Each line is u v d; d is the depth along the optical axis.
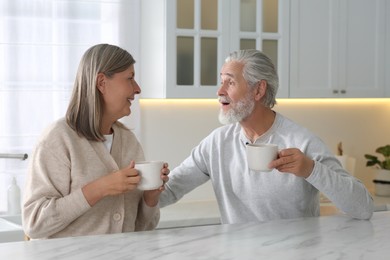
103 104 2.01
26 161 3.50
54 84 3.53
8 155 3.24
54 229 1.86
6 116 3.47
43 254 1.60
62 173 1.92
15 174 3.48
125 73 2.00
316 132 4.27
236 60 2.34
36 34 3.49
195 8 3.56
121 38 3.64
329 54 3.95
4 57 3.45
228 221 2.45
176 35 3.52
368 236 1.86
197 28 3.57
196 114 3.91
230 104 2.33
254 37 3.73
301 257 1.60
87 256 1.58
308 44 3.88
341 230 1.95
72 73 3.56
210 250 1.66
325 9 3.92
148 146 3.81
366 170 4.44
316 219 2.14
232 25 3.65
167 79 3.50
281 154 2.01
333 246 1.73
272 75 2.35
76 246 1.69
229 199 2.43
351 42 4.01
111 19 3.62
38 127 3.52
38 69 3.50
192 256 1.59
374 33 4.08
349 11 3.99
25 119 3.50
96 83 1.96
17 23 3.46
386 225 2.04
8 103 3.47
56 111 3.55
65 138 1.95
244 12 3.71
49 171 1.92
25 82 3.48
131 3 3.63
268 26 3.78
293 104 4.18
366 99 4.41
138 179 1.84
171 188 2.41
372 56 4.08
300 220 2.12
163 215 3.43
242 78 2.31
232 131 2.46
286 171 2.02
